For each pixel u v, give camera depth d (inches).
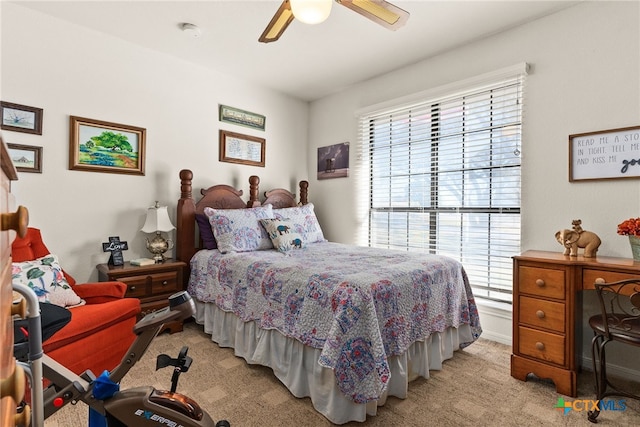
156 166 119.1
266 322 81.7
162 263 110.5
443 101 119.8
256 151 148.6
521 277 81.7
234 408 68.6
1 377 16.8
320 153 164.9
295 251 112.0
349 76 139.9
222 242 111.6
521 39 100.9
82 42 102.4
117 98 109.7
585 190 89.5
